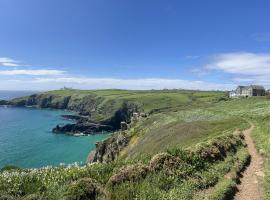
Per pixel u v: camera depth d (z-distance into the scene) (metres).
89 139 151.25
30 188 15.84
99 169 18.84
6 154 107.38
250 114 73.44
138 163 19.16
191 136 55.22
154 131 76.62
